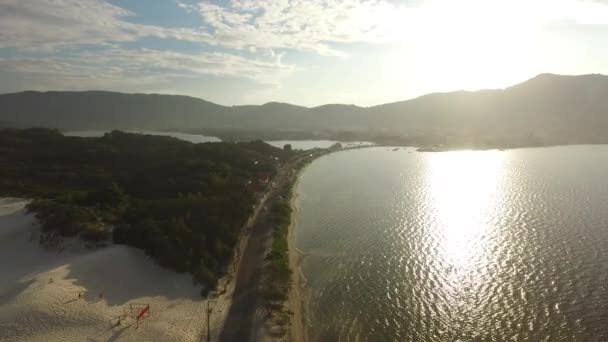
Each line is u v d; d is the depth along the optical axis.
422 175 155.75
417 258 72.44
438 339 48.91
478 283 61.88
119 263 64.62
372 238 83.88
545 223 87.81
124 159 150.62
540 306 54.38
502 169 164.38
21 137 172.38
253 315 53.91
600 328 48.81
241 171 133.12
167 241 69.00
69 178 125.31
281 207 101.00
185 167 119.56
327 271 68.88
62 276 59.22
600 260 67.62
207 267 66.56
